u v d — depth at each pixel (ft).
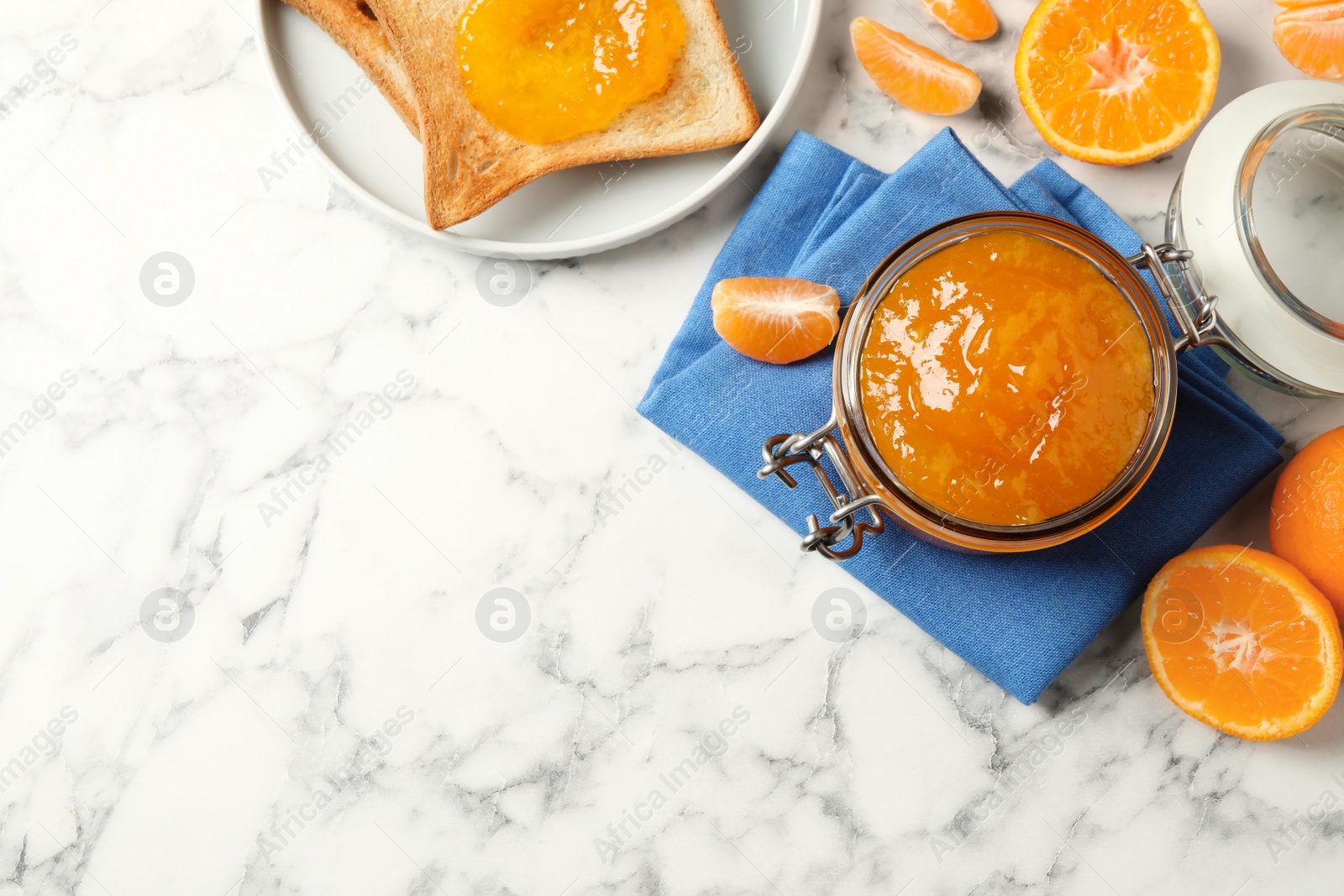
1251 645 1.76
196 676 1.92
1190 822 1.86
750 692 1.89
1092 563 1.79
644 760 1.89
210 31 1.93
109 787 1.92
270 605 1.92
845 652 1.88
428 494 1.91
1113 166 1.86
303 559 1.92
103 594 1.93
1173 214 1.78
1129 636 1.86
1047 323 1.63
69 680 1.93
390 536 1.91
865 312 1.65
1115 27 1.79
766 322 1.79
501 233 1.86
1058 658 1.78
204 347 1.93
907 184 1.78
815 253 1.82
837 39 1.90
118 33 1.94
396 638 1.91
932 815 1.87
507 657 1.90
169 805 1.91
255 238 1.92
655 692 1.89
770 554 1.89
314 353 1.92
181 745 1.92
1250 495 1.85
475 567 1.91
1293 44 1.83
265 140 1.93
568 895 1.89
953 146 1.77
